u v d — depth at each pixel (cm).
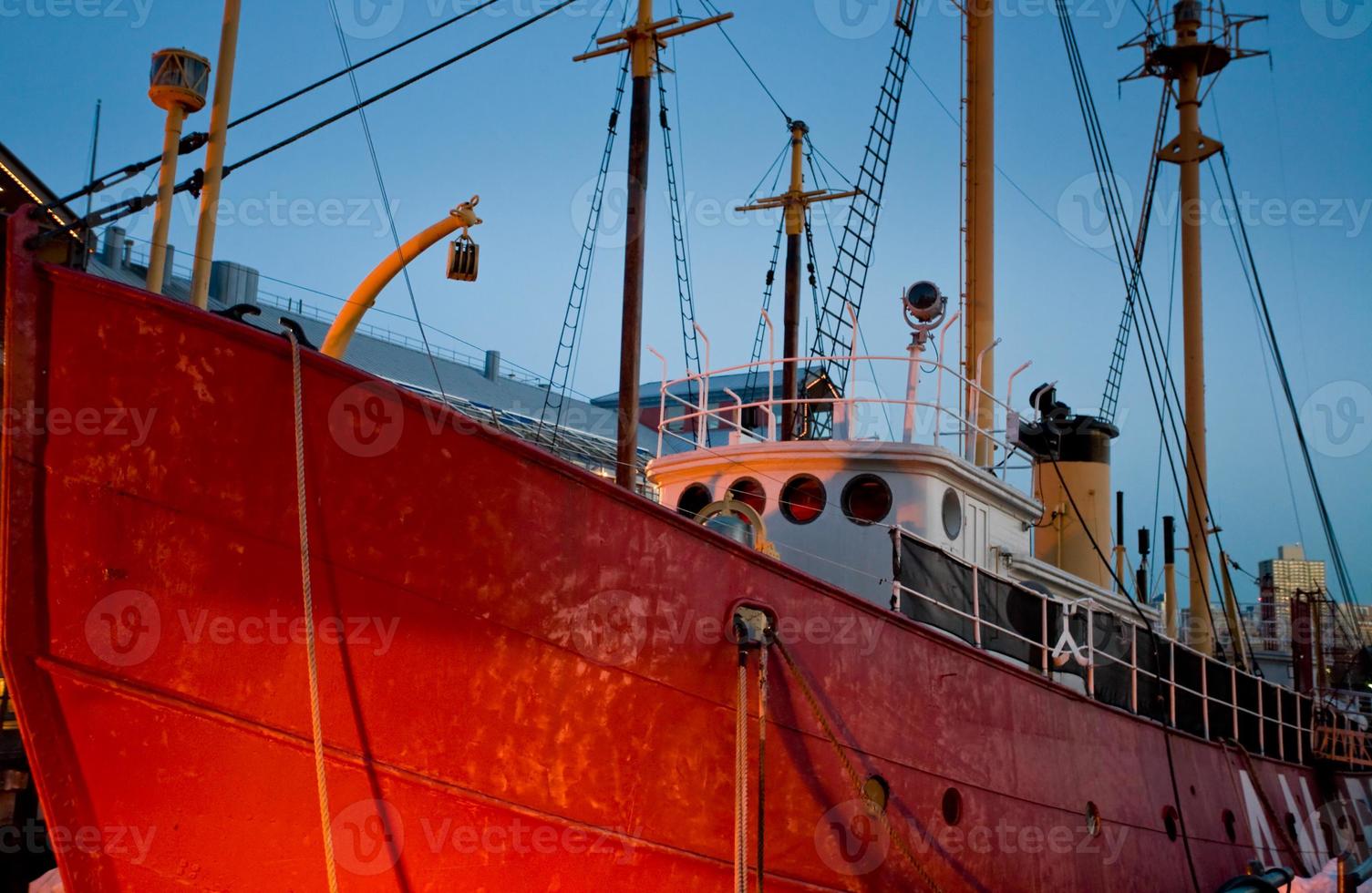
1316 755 1938
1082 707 1234
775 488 1270
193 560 682
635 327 1563
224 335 679
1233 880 1327
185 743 687
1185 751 1455
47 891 1083
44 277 663
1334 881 1373
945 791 1024
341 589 711
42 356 662
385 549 720
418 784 737
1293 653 2184
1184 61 2384
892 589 1073
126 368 668
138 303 665
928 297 1366
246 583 692
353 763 719
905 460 1216
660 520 830
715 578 859
